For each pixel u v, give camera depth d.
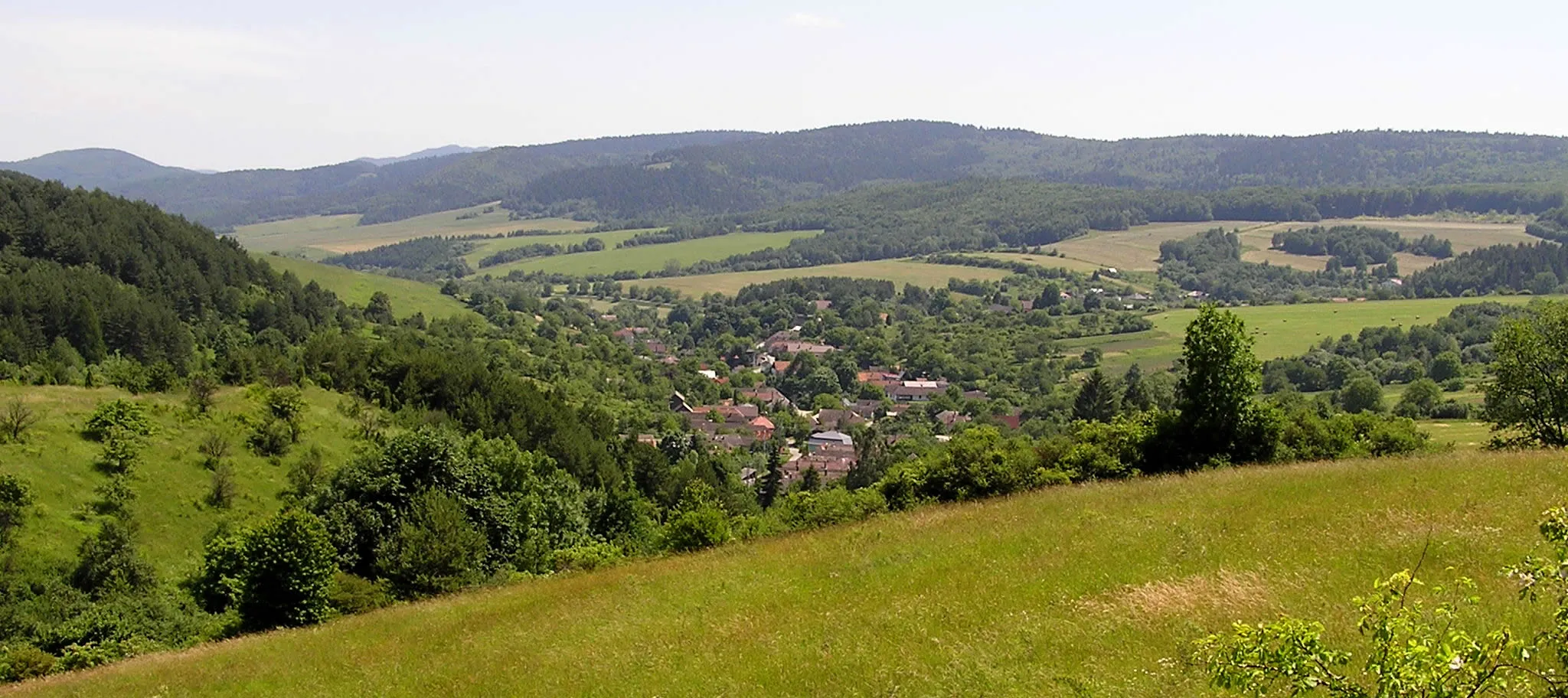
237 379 75.12
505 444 68.06
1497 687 8.31
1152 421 41.88
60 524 47.66
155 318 116.69
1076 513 27.25
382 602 43.84
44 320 108.12
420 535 46.44
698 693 16.84
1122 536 22.89
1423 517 20.59
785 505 47.72
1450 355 109.69
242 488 57.16
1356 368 117.69
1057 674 14.45
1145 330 176.50
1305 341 137.88
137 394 66.25
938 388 159.38
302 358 92.31
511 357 151.62
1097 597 18.11
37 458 51.59
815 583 24.02
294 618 41.50
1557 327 40.25
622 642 21.34
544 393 108.00
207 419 62.78
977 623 17.80
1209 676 12.83
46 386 65.88
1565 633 8.46
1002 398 141.75
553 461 69.25
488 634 25.47
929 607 19.47
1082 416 93.25
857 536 29.69
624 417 132.25
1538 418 41.69
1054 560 21.55
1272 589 16.75
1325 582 16.86
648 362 181.38
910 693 14.95
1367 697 8.45
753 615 21.73
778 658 17.86
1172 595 17.27
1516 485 23.19
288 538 41.94
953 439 44.41
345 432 70.25
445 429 60.47
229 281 146.88
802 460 121.06
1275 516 22.77
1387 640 8.44
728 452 123.69
